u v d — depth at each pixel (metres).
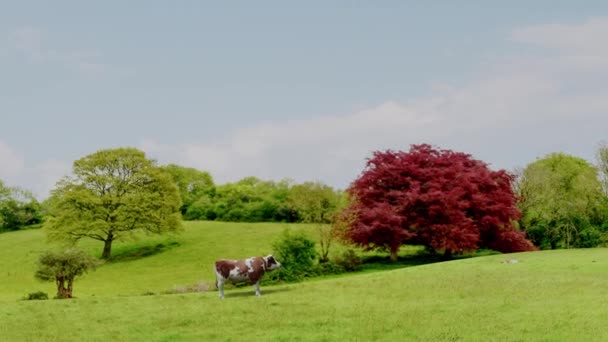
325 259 61.09
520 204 75.12
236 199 114.25
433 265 41.31
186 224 101.81
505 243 62.75
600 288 27.50
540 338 19.03
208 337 20.94
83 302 29.94
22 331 22.80
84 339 21.19
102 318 24.95
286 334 20.84
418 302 26.19
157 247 84.31
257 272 29.62
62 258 42.97
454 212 58.50
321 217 87.69
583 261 37.88
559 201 74.00
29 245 90.56
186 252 79.75
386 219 57.97
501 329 20.41
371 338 20.03
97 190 83.31
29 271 73.25
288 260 54.12
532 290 27.61
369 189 61.25
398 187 62.06
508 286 29.09
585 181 75.19
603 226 73.31
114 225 80.88
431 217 59.50
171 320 23.91
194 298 29.89
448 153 65.06
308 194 89.50
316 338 20.19
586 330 19.66
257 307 26.11
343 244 62.34
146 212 82.19
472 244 58.06
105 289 58.41
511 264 38.44
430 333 20.22
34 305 29.30
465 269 37.16
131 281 63.75
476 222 61.31
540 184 75.38
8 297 53.84
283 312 24.75
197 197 122.69
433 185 59.78
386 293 28.95
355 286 31.88
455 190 58.81
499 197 62.66
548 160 86.62
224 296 30.34
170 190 85.94
